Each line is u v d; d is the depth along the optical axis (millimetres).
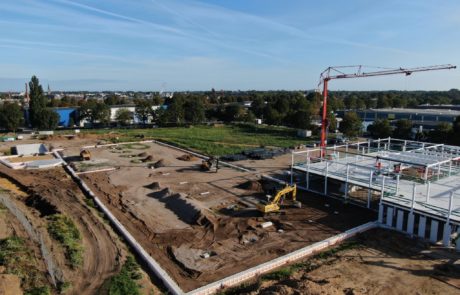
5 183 38188
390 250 22469
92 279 18031
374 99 182750
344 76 53281
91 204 30484
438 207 24844
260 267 19609
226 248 22531
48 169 44344
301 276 19047
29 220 24312
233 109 103062
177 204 30094
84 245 21703
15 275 17062
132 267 19391
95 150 56938
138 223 26625
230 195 33656
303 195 33500
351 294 17109
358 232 25062
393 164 36969
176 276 19000
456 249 22531
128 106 118188
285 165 47125
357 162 39219
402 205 25312
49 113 84125
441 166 36875
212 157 49219
